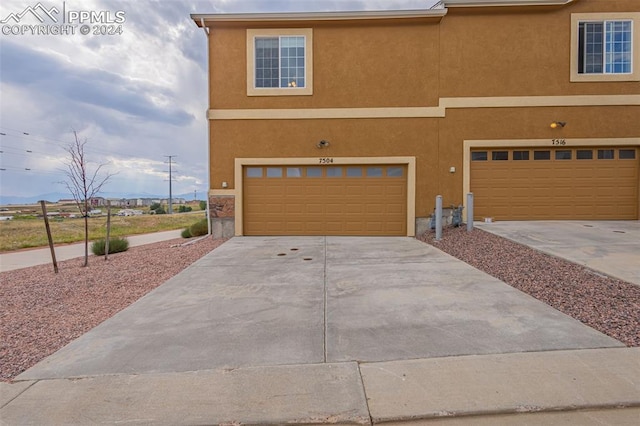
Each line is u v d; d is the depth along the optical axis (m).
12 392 3.10
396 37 11.63
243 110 11.77
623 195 11.55
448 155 11.65
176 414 2.76
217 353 3.74
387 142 11.68
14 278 7.50
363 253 8.86
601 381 3.03
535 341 3.77
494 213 11.75
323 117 11.71
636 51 11.40
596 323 4.18
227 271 7.36
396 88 11.66
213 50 11.75
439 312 4.70
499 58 11.55
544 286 5.57
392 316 4.63
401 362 3.45
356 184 11.82
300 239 11.24
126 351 3.84
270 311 4.98
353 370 3.34
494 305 4.88
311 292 5.79
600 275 5.86
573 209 11.64
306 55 11.68
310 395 2.97
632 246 7.75
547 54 11.49
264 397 2.96
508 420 2.63
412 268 7.14
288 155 11.78
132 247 13.01
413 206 11.62
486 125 11.58
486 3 11.31
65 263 9.44
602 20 11.41
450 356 3.53
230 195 11.87
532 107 11.52
